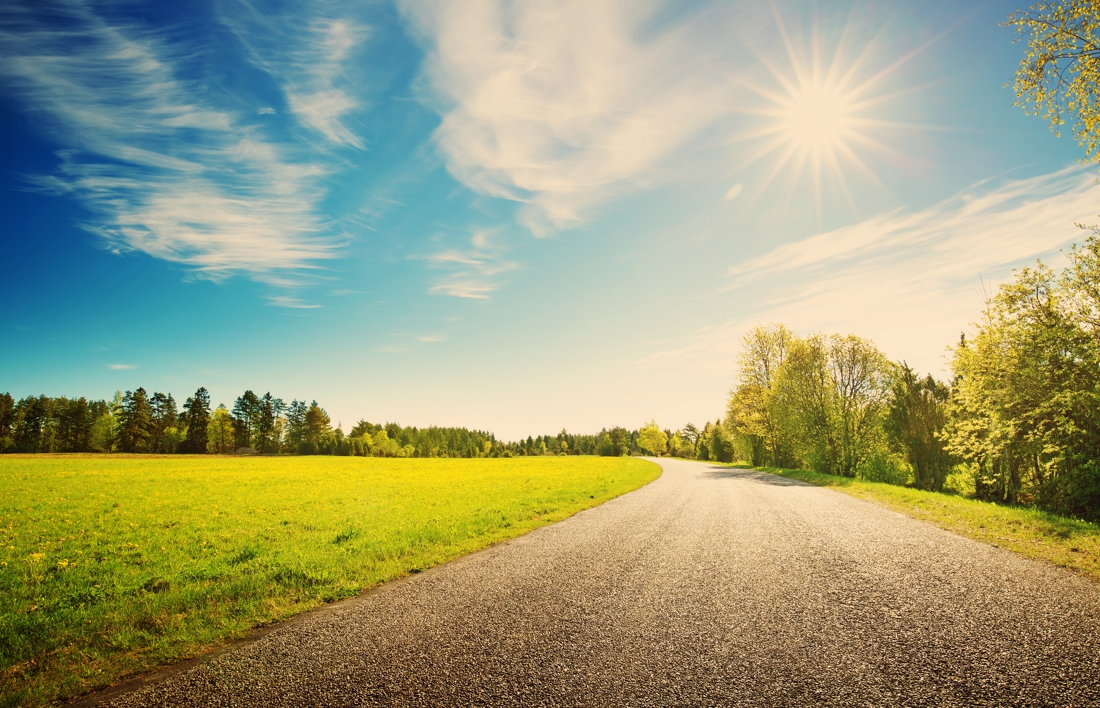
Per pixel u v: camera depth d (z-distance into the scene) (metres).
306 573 8.20
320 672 4.69
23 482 28.59
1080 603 5.93
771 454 48.19
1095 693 3.87
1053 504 14.92
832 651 4.79
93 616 6.55
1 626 6.13
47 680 4.71
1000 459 17.17
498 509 15.84
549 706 3.93
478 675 4.52
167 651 5.31
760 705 3.85
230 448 100.75
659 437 119.44
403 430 132.25
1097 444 14.00
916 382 25.78
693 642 5.12
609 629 5.56
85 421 89.25
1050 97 11.04
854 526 11.68
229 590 7.51
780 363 42.41
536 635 5.44
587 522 13.26
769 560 8.52
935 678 4.19
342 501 20.45
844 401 33.25
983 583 6.85
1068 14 10.24
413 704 4.03
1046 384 15.20
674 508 15.59
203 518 16.25
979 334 17.36
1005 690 3.96
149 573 9.18
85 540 12.82
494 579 7.82
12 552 11.49
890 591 6.60
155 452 89.50
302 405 112.62
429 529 12.23
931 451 24.52
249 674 4.70
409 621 6.01
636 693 4.11
